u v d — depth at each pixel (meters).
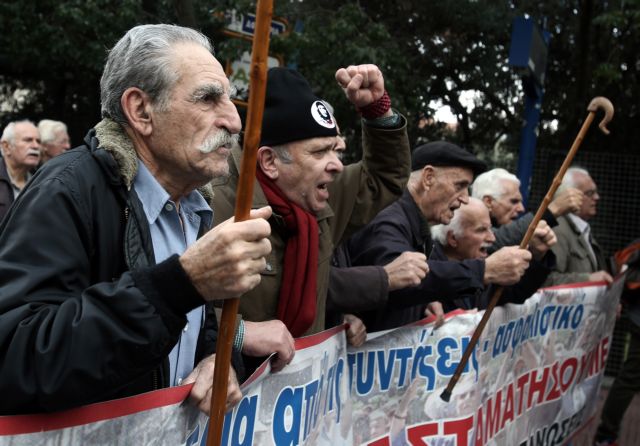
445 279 3.12
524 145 7.16
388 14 11.42
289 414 2.32
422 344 3.29
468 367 3.58
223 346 1.58
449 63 11.71
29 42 9.91
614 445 5.67
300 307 2.38
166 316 1.48
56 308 1.47
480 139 13.30
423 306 3.46
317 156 2.46
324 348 2.55
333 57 8.10
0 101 14.73
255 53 1.47
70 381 1.42
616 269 5.89
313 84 8.23
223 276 1.48
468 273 3.18
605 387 8.11
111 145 1.67
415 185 3.45
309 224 2.46
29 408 1.48
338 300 2.74
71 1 9.13
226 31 6.53
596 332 5.26
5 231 1.55
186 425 1.78
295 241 2.42
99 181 1.63
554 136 13.02
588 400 5.32
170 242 1.80
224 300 1.58
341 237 2.91
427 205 3.45
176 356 1.85
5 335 1.43
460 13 11.02
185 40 1.74
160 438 1.69
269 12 1.46
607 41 11.89
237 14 6.56
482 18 11.02
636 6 9.12
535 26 6.22
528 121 7.15
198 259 1.48
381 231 3.20
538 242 3.98
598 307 5.20
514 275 3.34
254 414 2.13
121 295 1.46
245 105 4.83
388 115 2.80
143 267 1.52
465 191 3.48
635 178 8.76
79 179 1.60
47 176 1.59
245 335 2.12
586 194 5.62
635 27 9.55
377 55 8.45
